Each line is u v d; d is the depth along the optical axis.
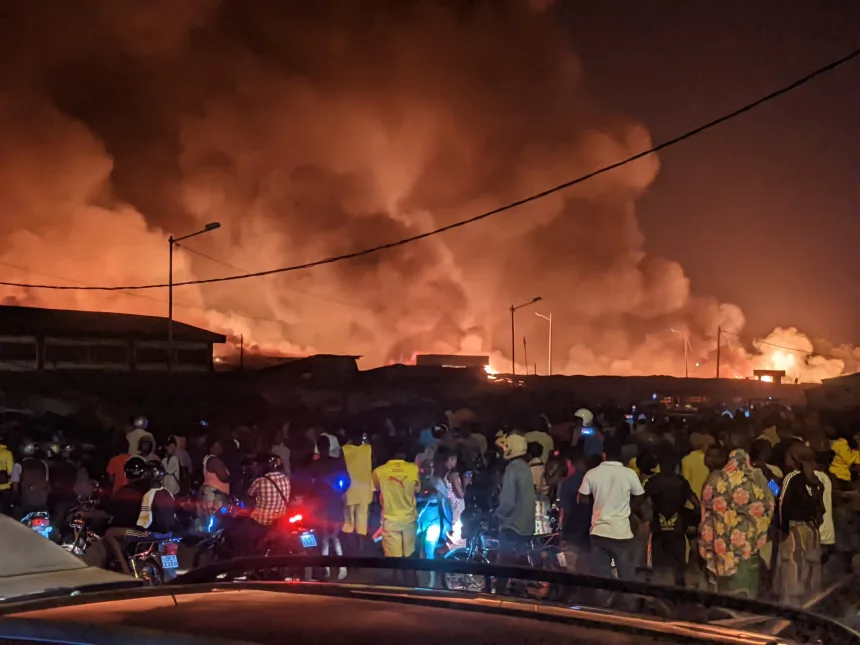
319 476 11.98
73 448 14.68
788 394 48.16
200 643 2.20
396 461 10.50
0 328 38.38
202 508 12.19
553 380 46.22
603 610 2.68
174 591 2.94
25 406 27.50
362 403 32.38
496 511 10.34
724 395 47.09
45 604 2.79
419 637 2.25
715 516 8.14
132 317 42.97
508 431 11.98
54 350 39.44
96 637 2.38
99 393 30.39
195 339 43.28
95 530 9.86
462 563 3.33
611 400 36.34
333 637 2.24
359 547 12.21
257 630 2.32
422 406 25.98
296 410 27.23
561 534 10.38
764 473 9.07
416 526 10.55
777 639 2.43
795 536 9.15
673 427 12.33
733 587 8.02
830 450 12.26
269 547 9.98
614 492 9.27
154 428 21.97
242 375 39.84
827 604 9.02
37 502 11.97
